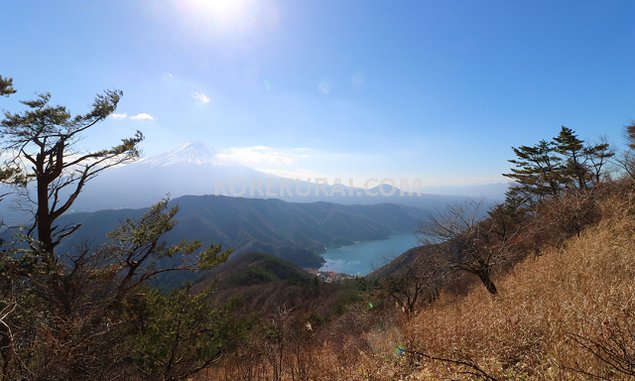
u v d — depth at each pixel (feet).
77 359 20.03
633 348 8.58
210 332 38.47
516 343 13.05
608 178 51.62
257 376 18.37
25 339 18.70
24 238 33.63
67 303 28.27
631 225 29.09
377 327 30.48
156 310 38.29
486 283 31.60
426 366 13.41
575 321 12.12
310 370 17.60
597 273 19.24
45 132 40.57
